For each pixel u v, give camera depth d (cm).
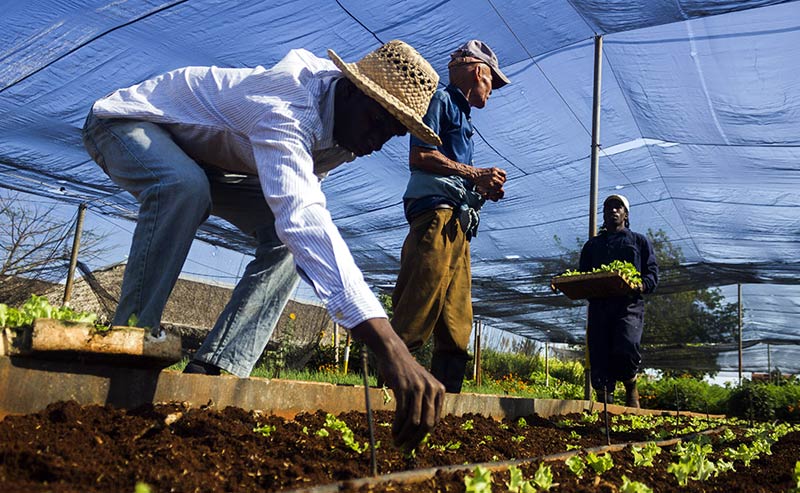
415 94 266
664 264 1453
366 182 918
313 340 1433
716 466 332
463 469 218
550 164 945
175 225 267
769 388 1239
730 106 807
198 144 284
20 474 158
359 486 174
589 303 705
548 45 682
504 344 2559
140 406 239
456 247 448
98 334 216
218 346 301
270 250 315
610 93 836
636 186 1079
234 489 174
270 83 258
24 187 962
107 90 670
